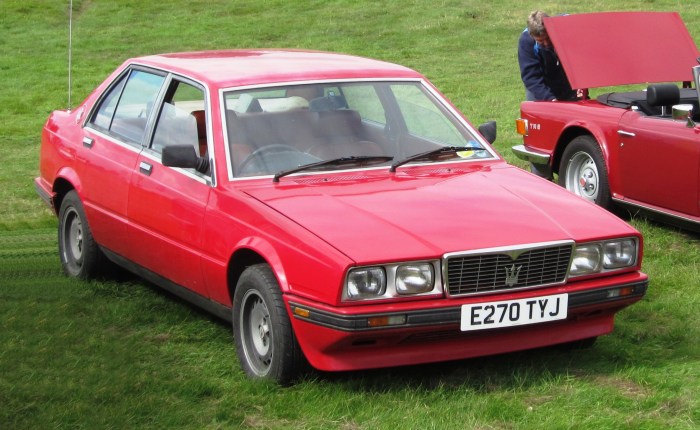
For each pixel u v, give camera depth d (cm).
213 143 551
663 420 438
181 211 562
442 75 1956
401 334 458
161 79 631
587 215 513
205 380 501
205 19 2894
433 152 571
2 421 457
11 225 899
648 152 780
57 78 2161
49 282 701
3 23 2903
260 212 503
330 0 3036
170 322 610
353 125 577
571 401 462
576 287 486
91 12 3056
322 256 458
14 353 553
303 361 484
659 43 902
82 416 459
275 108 572
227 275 525
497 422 440
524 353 537
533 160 933
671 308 602
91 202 670
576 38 896
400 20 2683
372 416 451
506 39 2344
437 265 461
